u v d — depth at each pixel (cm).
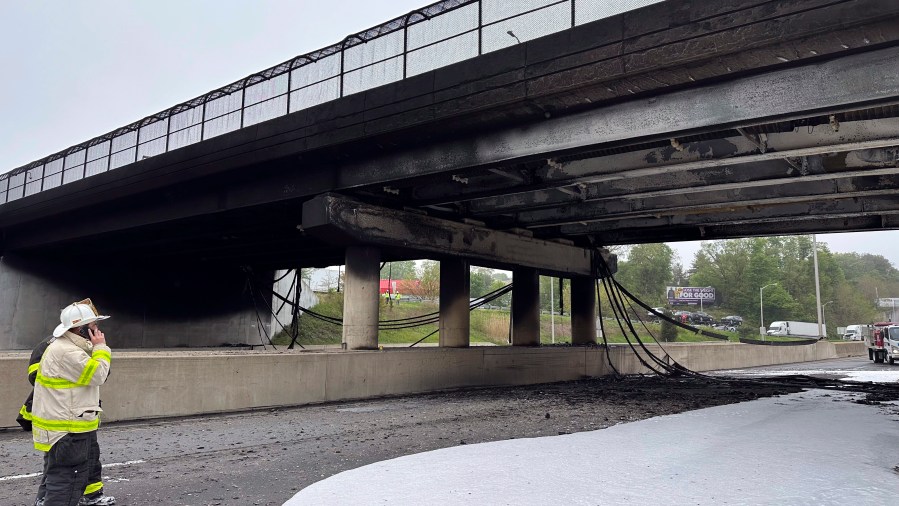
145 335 3894
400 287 7825
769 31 1035
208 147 2066
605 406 1532
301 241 2722
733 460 839
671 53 1141
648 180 1723
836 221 2209
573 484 704
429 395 1845
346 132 1681
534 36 1363
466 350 2073
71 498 528
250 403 1457
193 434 1106
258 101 1978
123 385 1258
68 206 2797
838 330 11431
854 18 959
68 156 2800
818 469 786
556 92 1300
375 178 1775
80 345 551
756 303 11625
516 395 1839
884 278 19462
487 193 1814
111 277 3809
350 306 1925
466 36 1488
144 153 2400
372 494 664
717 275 12575
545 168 1686
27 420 575
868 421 1241
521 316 2573
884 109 1178
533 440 1006
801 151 1309
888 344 3997
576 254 2709
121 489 705
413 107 1539
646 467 793
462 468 789
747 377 2692
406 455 891
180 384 1340
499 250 2314
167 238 2842
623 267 12650
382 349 1945
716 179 1608
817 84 1085
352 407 1539
